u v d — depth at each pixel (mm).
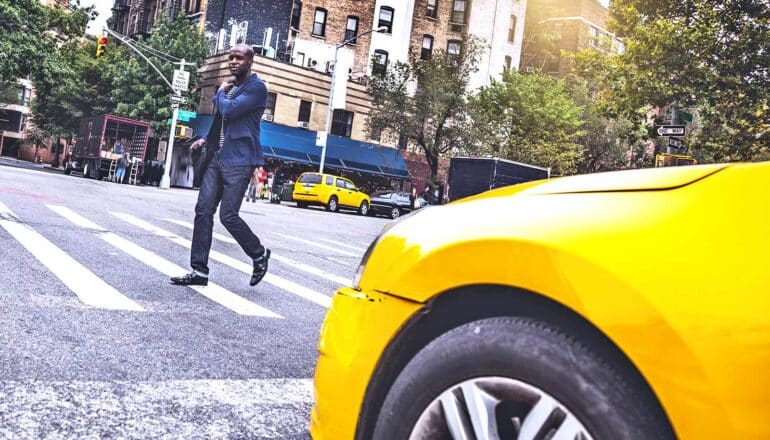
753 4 15227
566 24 53812
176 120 29031
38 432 2217
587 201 1560
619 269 1367
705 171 1525
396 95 33281
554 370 1389
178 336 3826
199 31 37500
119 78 35812
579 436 1354
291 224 15672
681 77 16156
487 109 34062
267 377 3270
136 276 5633
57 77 30844
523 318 1497
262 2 37906
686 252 1354
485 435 1431
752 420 1222
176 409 2637
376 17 41438
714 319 1272
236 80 5441
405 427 1556
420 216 1828
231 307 4930
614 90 18547
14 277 4820
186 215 13062
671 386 1277
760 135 16047
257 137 5469
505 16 45719
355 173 37781
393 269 1703
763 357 1231
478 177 14945
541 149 33312
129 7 49531
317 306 5527
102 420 2404
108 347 3383
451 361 1510
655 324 1304
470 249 1551
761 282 1283
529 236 1487
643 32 16719
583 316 1387
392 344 1656
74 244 6887
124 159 26719
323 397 1738
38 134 55156
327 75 36938
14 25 29203
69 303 4250
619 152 40531
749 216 1371
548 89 35219
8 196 10883
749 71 15578
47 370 2875
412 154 39969
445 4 44281
